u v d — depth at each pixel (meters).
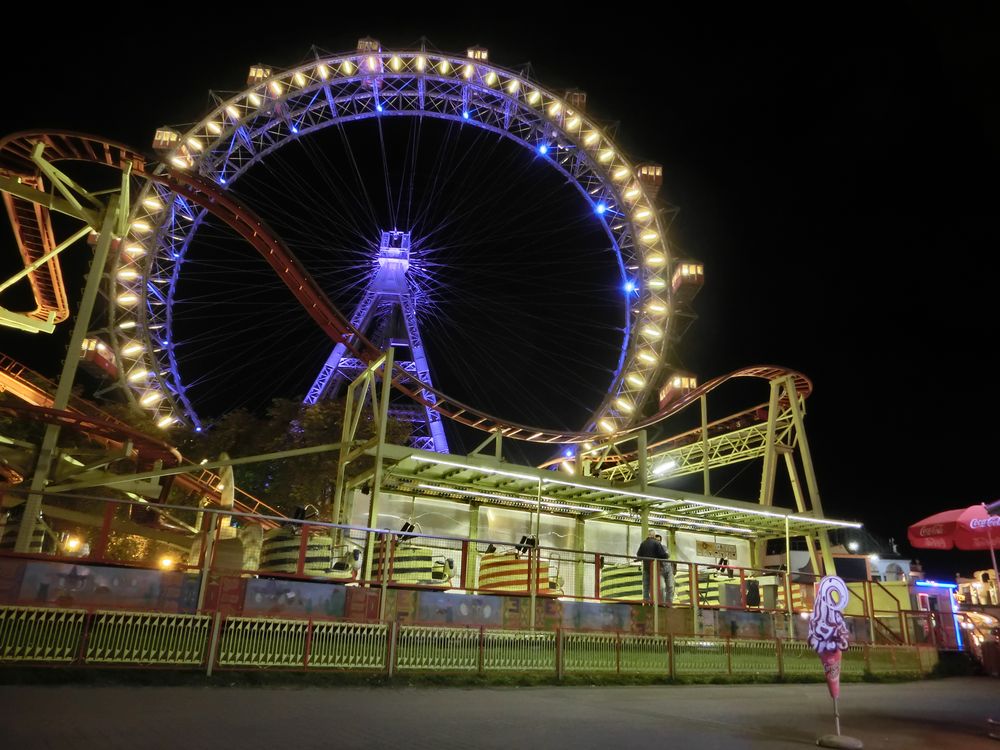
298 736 7.60
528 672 15.24
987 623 29.20
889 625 27.42
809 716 11.60
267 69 52.88
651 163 55.81
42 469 20.94
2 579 11.48
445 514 26.50
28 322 26.58
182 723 8.01
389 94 56.03
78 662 11.38
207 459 44.81
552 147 57.53
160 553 30.91
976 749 9.07
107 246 23.19
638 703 12.30
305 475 42.47
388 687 12.84
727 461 51.06
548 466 48.69
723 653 18.50
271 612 13.58
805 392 43.97
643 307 53.69
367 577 15.73
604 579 21.48
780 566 54.97
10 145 26.81
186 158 49.03
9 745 6.41
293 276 30.83
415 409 65.44
